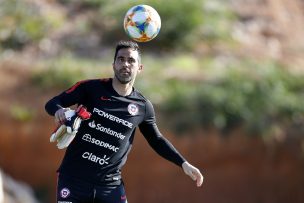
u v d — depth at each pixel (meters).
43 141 65.94
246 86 67.12
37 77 69.94
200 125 64.00
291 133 64.44
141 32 26.19
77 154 23.78
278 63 77.00
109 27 80.62
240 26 85.62
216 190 63.34
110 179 24.06
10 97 68.00
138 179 63.59
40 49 78.00
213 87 67.25
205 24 81.88
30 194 64.50
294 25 89.44
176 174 63.66
